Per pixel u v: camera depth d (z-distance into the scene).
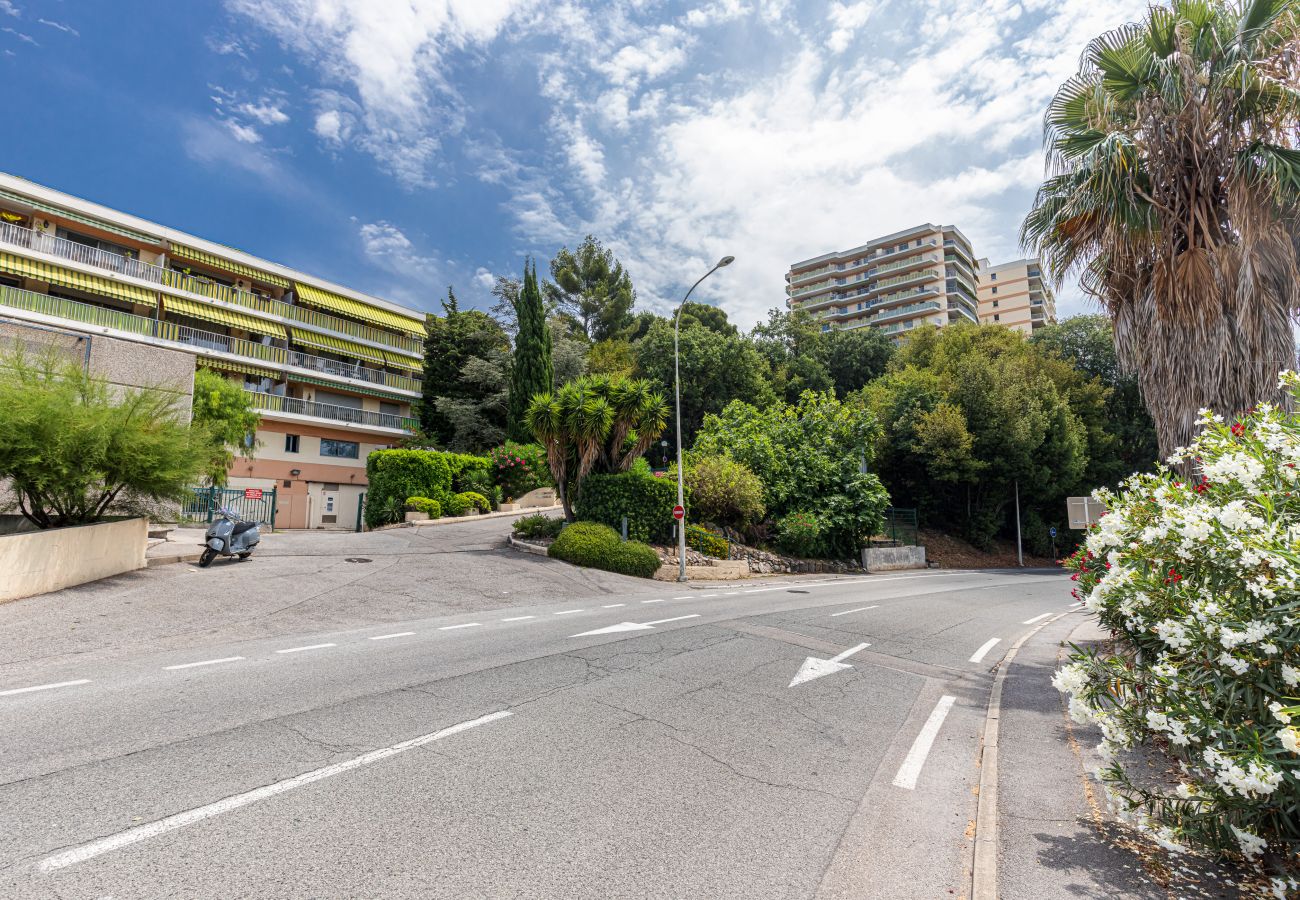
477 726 5.01
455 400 42.69
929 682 7.39
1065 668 3.95
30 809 3.41
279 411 36.50
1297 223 7.86
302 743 4.52
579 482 20.00
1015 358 39.91
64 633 7.57
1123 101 8.93
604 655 7.62
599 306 55.97
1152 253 8.81
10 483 11.78
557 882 2.96
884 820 3.84
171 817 3.38
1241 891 2.92
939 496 36.28
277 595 10.67
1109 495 5.11
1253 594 3.22
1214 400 8.02
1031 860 3.26
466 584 13.28
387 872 2.96
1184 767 3.45
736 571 20.06
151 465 10.51
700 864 3.20
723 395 42.25
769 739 5.14
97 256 30.83
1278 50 7.79
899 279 92.94
